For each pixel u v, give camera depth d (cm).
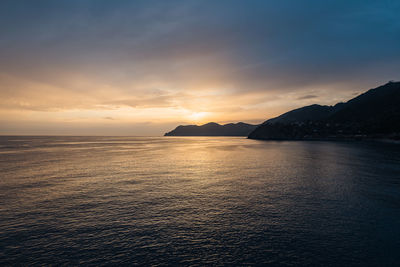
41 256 1373
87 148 11706
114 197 2553
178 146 14162
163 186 3102
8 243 1515
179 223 1831
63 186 3089
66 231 1691
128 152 9181
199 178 3684
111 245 1497
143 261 1329
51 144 15688
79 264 1300
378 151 9112
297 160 6134
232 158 6819
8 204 2292
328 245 1489
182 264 1301
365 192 2738
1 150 9762
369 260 1327
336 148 11281
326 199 2456
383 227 1745
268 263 1306
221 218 1933
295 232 1670
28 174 4028
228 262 1318
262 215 1998
